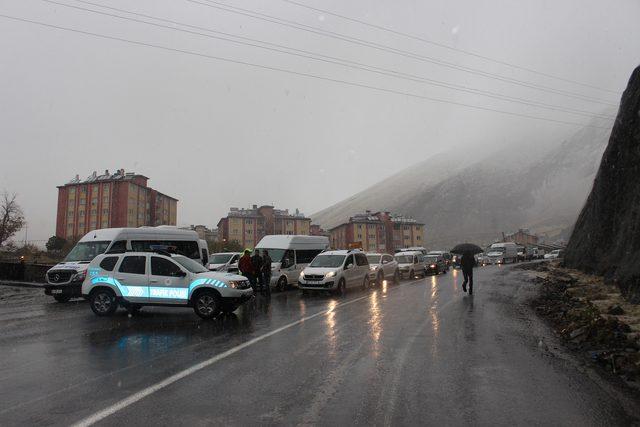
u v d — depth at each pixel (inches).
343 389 222.2
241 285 463.8
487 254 2159.2
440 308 532.7
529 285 856.3
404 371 255.3
